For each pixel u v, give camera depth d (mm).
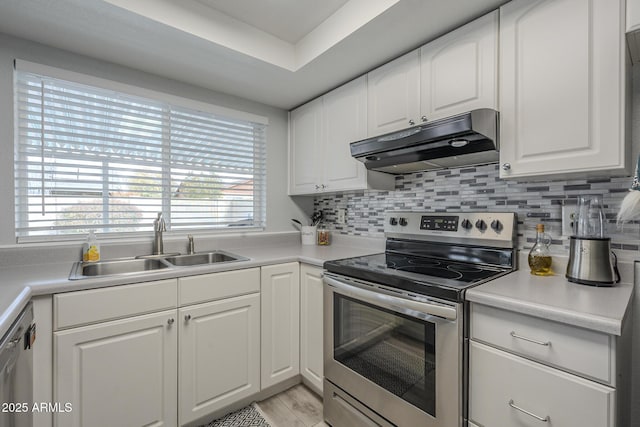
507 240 1457
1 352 821
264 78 2039
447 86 1478
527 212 1482
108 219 1874
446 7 1331
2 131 1558
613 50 1022
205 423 1626
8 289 1112
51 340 1196
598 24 1052
